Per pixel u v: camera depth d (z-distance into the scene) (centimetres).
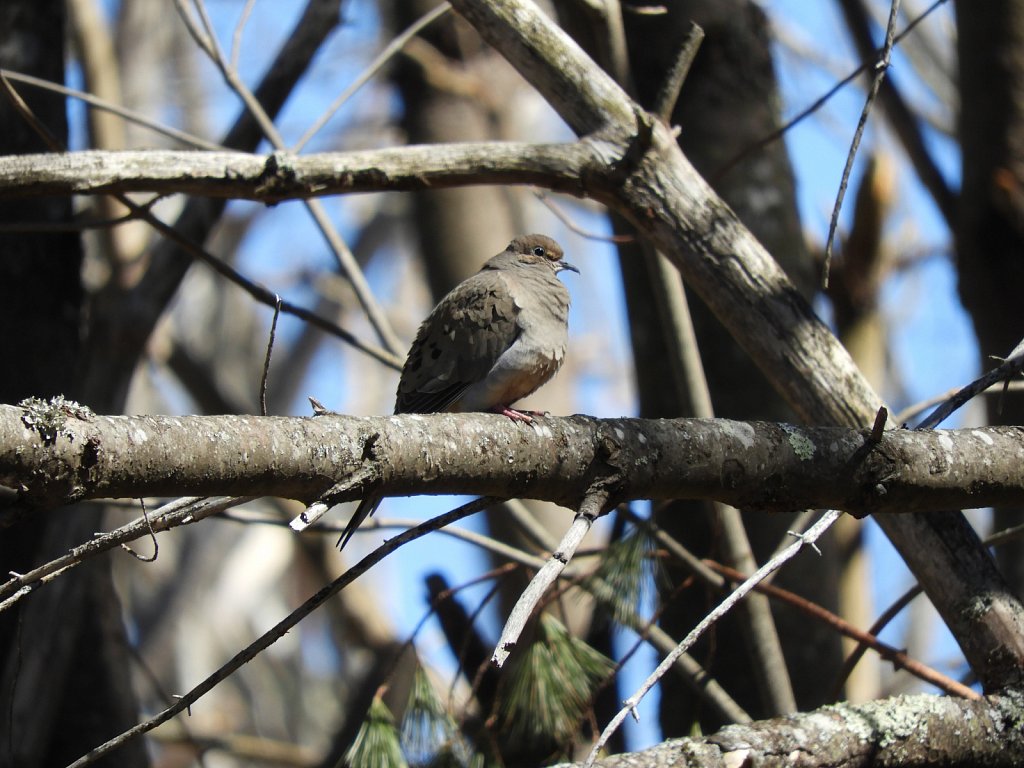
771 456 693
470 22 941
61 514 1123
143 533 592
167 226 990
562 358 1007
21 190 834
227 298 2812
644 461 671
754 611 976
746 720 952
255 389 2764
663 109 926
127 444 554
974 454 722
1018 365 739
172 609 2656
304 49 1290
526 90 2642
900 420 970
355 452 610
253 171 862
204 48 1180
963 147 1224
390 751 870
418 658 930
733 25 1279
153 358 1894
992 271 1187
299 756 1709
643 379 1238
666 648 979
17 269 1171
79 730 1205
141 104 2466
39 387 1169
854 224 1341
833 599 1170
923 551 806
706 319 1215
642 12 996
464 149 891
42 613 1105
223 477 577
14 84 1191
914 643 2359
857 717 695
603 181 898
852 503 710
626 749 1210
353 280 1155
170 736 1631
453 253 1725
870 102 671
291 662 2856
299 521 574
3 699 1083
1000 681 755
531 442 655
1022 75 1188
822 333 870
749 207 1240
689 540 1165
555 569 570
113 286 1377
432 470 631
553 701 918
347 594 1995
